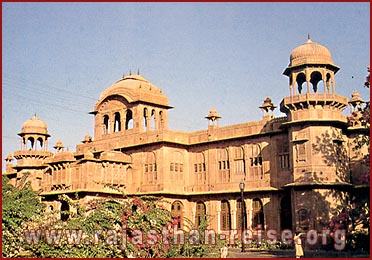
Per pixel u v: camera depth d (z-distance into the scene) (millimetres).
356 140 33969
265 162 41969
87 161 44875
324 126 37375
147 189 46844
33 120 58500
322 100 37344
